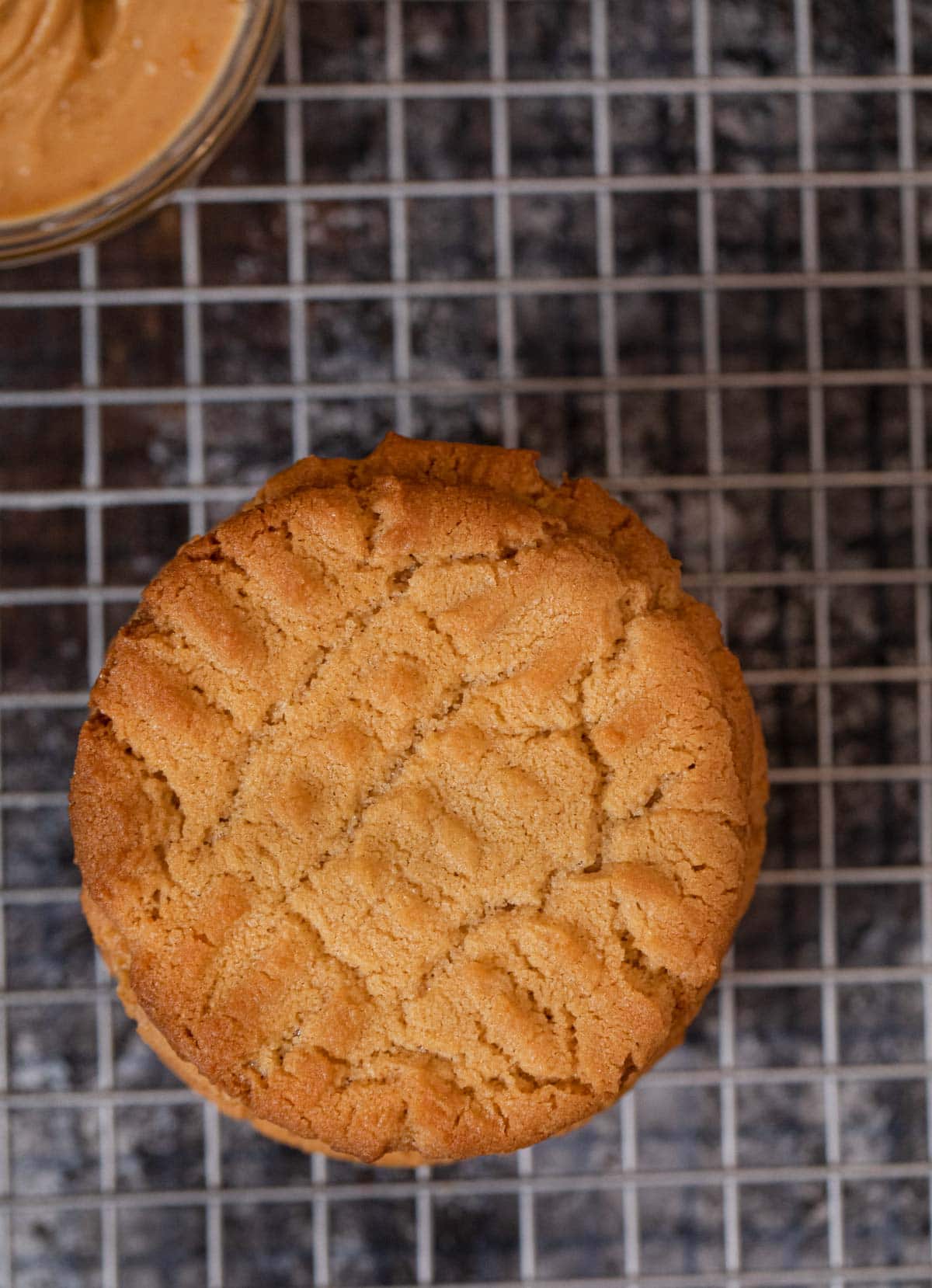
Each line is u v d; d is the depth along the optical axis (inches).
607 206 15.8
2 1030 15.8
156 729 14.4
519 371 15.8
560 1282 15.8
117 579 15.8
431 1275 15.8
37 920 15.8
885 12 15.9
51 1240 15.8
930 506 15.8
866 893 15.9
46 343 15.8
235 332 15.8
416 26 15.8
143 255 15.8
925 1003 15.8
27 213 14.7
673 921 14.3
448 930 14.3
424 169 15.8
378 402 15.8
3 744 15.8
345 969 14.3
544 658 14.4
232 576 14.4
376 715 14.4
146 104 14.7
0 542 15.8
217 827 14.3
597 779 14.4
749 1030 15.8
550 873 14.3
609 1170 15.8
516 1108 14.2
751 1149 15.8
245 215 15.8
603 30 15.8
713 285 15.8
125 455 15.8
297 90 15.7
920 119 15.8
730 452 15.8
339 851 14.3
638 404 15.8
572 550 14.4
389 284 15.8
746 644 15.9
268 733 14.4
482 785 14.3
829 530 15.9
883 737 15.8
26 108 14.7
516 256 15.8
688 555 15.9
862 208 15.8
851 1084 15.9
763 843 14.9
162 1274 15.8
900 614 15.8
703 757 14.4
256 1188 15.8
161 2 14.7
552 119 15.8
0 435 15.8
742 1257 15.8
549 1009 14.3
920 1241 15.8
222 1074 14.3
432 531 14.4
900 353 15.8
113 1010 15.8
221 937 14.3
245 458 15.8
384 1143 14.2
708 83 15.8
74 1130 15.8
